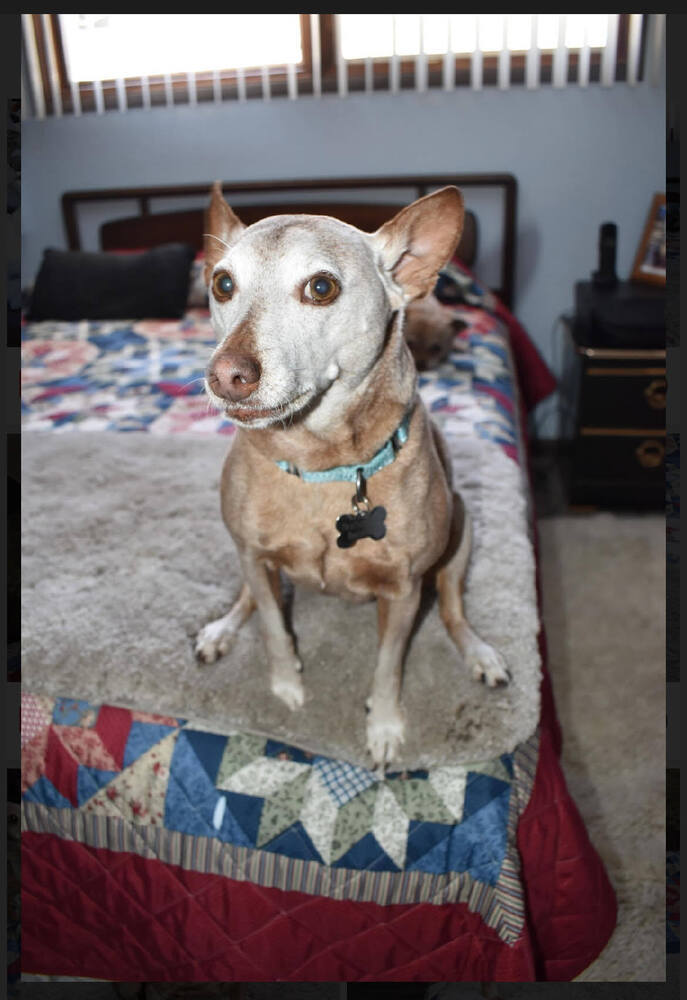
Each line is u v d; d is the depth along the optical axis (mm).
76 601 1558
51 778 1361
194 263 3486
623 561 2898
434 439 1518
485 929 1276
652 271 3346
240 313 1004
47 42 3547
